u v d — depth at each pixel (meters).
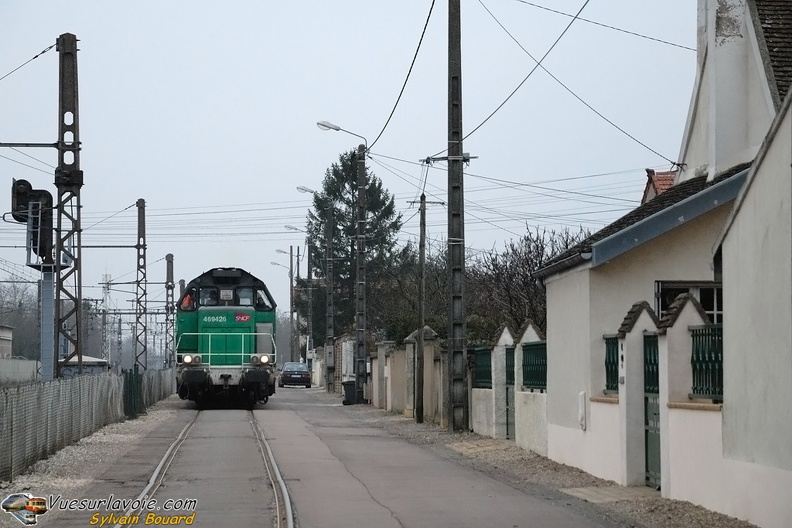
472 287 53.69
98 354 129.62
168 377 66.81
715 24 20.77
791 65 19.83
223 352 45.44
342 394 63.84
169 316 76.75
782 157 12.54
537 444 23.70
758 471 13.04
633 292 19.69
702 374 15.38
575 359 20.66
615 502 15.89
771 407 12.70
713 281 19.77
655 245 19.75
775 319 12.66
